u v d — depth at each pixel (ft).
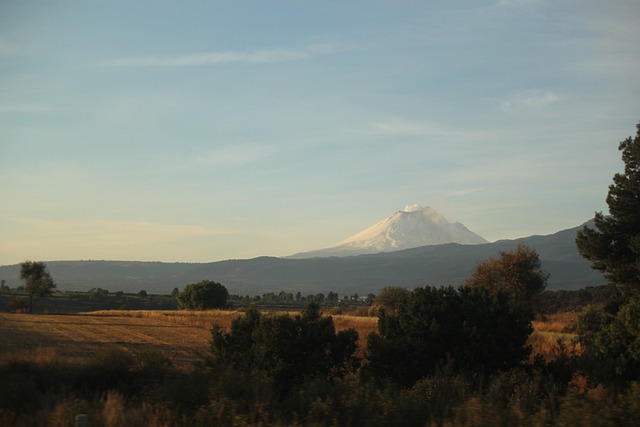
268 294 625.41
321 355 70.90
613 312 108.17
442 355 74.13
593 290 304.30
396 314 85.20
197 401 37.06
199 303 350.84
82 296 461.37
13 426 33.27
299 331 72.18
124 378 58.29
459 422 31.83
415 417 33.96
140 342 148.66
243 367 63.46
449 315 76.43
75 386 56.18
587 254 138.41
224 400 33.99
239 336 77.25
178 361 99.76
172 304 458.09
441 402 38.47
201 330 196.34
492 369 71.87
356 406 34.76
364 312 269.44
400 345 72.84
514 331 74.23
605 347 63.87
